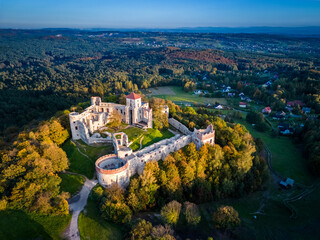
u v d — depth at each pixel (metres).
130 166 83.56
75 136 103.62
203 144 98.50
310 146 124.88
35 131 106.12
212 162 91.50
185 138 103.12
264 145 139.75
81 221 65.62
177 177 82.69
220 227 73.00
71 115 100.19
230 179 92.31
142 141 101.31
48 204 66.69
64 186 77.81
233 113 185.25
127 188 80.00
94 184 79.88
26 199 66.56
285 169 115.31
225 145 107.38
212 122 121.31
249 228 77.12
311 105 197.00
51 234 61.22
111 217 66.12
